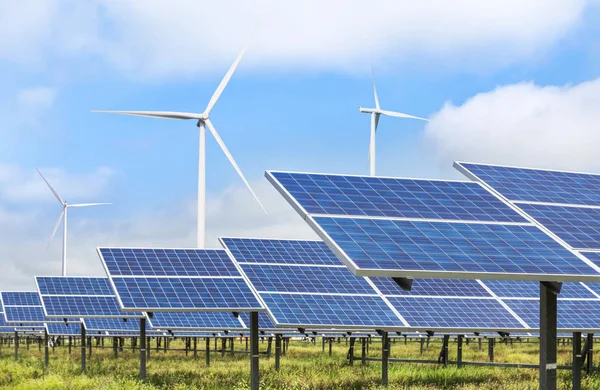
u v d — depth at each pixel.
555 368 20.00
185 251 39.03
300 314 32.09
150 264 37.09
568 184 27.11
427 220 21.62
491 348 57.53
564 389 34.78
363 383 39.34
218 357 65.50
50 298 48.03
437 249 19.80
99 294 50.38
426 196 23.50
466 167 26.98
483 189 25.14
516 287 39.81
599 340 88.00
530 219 22.86
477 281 39.75
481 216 22.72
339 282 36.38
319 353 71.06
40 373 49.84
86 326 52.78
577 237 21.95
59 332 70.19
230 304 32.66
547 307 20.02
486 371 44.72
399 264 18.59
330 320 32.06
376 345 92.62
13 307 70.19
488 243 20.66
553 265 19.77
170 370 48.81
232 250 38.56
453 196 23.92
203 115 63.28
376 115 66.50
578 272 19.53
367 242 19.58
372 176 24.47
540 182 26.61
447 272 18.47
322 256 39.66
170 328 41.91
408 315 34.31
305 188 22.66
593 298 36.84
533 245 21.00
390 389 36.09
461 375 41.75
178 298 33.62
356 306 34.03
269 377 41.84
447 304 36.00
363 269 17.98
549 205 24.44
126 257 37.56
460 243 20.47
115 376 44.62
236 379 41.66
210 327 43.38
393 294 36.16
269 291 33.81
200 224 62.97
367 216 21.28
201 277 36.03
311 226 20.55
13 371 51.94
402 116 65.69
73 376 46.75
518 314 36.31
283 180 22.97
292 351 75.00
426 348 78.31
